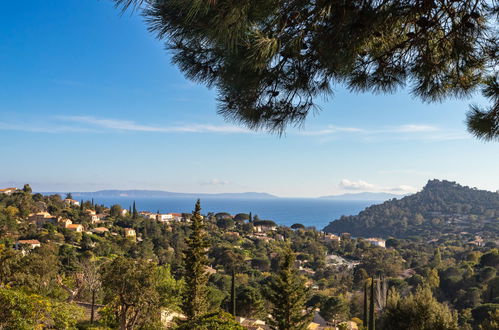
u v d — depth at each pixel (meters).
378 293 46.72
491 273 71.62
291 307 24.05
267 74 3.74
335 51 3.60
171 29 2.96
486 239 189.75
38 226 108.62
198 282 26.62
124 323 20.02
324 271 107.06
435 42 4.39
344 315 51.78
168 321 27.20
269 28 3.18
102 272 20.17
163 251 103.81
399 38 4.47
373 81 4.72
